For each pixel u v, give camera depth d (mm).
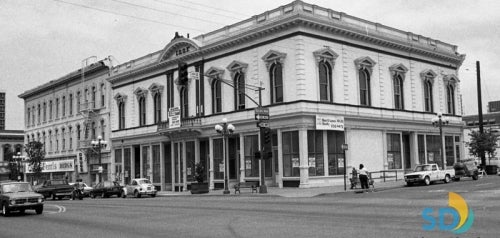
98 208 27188
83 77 65500
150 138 53031
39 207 24016
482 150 53312
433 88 51188
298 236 13039
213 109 45500
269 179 40969
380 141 43906
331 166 39344
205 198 33750
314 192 32125
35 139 79438
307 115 37562
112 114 59562
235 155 44125
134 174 56125
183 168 47750
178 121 47031
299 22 37969
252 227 15281
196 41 47250
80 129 66500
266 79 40469
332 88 40094
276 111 39188
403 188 33750
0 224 19625
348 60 41875
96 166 62531
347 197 27062
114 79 58781
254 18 41844
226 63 44406
